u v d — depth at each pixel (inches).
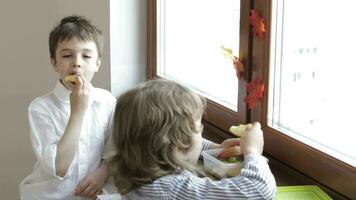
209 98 69.6
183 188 40.6
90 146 58.4
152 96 42.2
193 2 72.9
